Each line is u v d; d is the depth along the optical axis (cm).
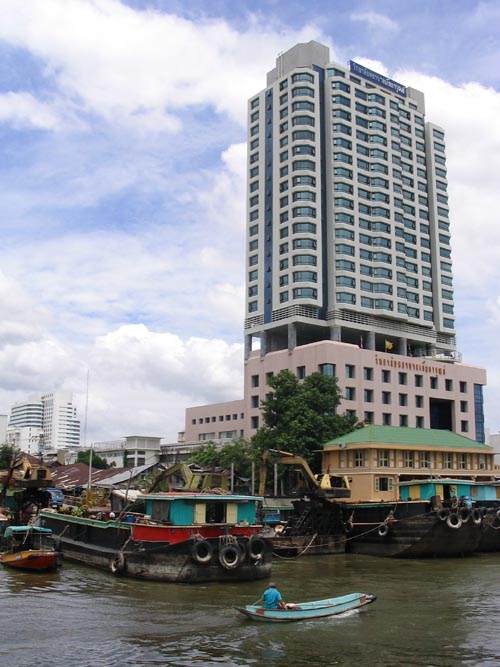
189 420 12938
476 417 11362
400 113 12169
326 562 4606
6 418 17025
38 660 2109
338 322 10306
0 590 3253
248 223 11481
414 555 4853
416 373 10562
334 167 10925
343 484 5662
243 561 3497
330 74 11388
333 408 7256
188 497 3622
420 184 12238
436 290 11994
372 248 11044
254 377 10700
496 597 3166
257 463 6869
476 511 4856
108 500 5703
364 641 2331
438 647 2259
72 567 4031
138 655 2164
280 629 2488
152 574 3459
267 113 11525
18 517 5188
